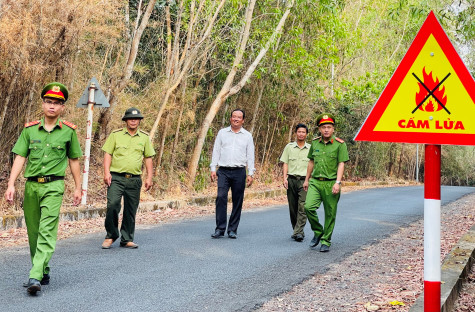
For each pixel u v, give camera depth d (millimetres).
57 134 5098
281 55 16125
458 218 11336
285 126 21016
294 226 8773
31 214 5105
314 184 7570
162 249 7172
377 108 3002
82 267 6000
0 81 8898
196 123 16984
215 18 14086
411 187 25094
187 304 4711
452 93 2877
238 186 8320
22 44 8758
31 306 4520
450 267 5879
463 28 9672
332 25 17172
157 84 13992
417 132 2934
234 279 5641
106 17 10852
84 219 9688
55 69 10016
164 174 14664
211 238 8203
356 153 28578
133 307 4574
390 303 4730
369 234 8984
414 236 8750
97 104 10500
